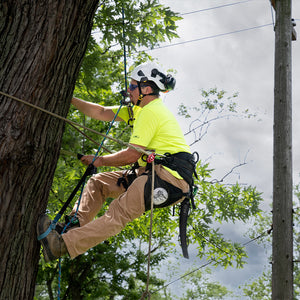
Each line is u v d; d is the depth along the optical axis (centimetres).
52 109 281
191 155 336
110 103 961
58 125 288
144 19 551
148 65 355
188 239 870
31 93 272
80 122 902
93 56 600
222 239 870
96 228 296
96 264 1658
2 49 275
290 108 537
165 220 808
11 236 268
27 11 276
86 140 898
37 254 287
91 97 783
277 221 509
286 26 561
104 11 547
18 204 271
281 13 566
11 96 267
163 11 548
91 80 622
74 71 294
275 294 489
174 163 320
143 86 353
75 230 293
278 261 496
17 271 271
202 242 864
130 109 382
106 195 348
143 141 320
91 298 1587
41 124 276
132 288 1702
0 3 276
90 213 332
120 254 1645
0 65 273
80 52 294
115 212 305
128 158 317
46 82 276
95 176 349
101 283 1612
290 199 514
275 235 506
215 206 840
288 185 514
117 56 757
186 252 329
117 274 1659
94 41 585
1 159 264
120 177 346
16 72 272
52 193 650
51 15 277
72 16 281
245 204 858
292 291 489
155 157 317
